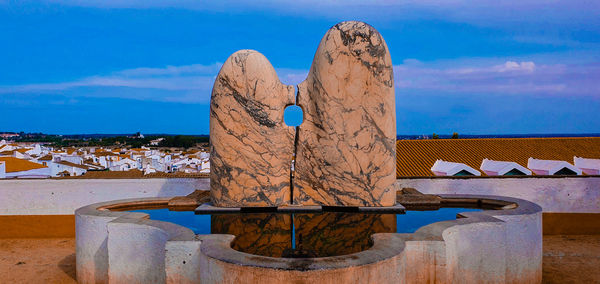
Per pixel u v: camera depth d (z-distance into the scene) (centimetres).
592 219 804
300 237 500
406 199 650
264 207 604
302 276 348
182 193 812
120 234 496
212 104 609
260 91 591
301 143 611
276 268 352
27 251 742
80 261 559
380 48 584
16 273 638
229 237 444
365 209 591
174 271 427
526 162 2020
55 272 641
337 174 603
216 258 379
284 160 614
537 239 533
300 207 601
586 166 1825
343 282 354
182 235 447
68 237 818
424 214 604
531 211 533
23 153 4397
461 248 483
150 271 482
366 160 598
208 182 812
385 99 595
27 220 816
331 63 590
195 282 425
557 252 709
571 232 808
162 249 467
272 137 600
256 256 382
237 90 593
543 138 2320
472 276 488
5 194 814
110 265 501
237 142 600
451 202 665
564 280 588
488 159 2017
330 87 594
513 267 513
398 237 440
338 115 596
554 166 1719
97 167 4288
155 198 682
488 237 489
